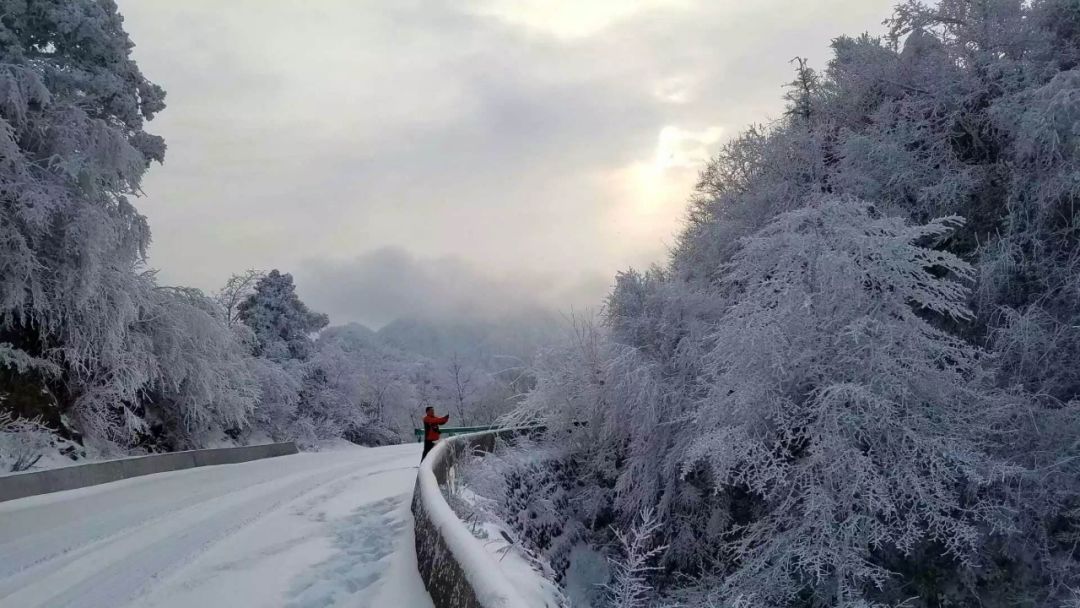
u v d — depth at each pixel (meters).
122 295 17.30
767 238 13.17
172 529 9.57
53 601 6.29
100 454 16.58
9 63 15.47
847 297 12.43
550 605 5.45
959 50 17.55
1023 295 15.02
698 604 13.35
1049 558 11.98
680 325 18.00
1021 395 13.14
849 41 20.62
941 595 12.49
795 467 12.52
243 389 24.05
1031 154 14.47
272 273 38.06
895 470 11.71
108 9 18.47
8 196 15.17
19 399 15.30
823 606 12.18
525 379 24.67
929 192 15.75
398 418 48.00
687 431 16.31
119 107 18.45
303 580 6.59
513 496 14.55
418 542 7.39
